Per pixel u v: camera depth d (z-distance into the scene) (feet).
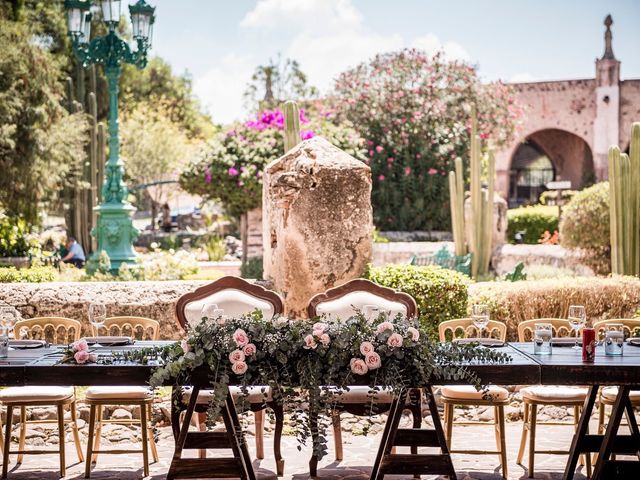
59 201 59.62
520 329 20.03
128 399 17.90
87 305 25.40
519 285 27.30
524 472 18.49
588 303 27.17
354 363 14.97
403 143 63.00
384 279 25.31
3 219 44.96
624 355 16.24
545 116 91.56
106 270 37.42
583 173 95.86
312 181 24.67
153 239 74.90
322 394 15.31
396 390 14.96
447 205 62.80
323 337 15.10
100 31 84.12
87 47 38.11
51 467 18.76
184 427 15.51
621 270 33.76
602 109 90.02
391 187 62.69
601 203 43.06
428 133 63.46
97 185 55.47
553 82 91.04
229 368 15.21
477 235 41.19
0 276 32.55
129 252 38.91
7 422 17.90
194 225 93.25
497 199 48.14
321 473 18.33
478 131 65.05
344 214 24.93
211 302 19.70
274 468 18.72
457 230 41.93
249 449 20.24
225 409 15.62
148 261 37.96
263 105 83.87
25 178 47.11
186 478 15.48
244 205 44.52
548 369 15.17
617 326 16.29
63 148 49.14
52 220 88.43
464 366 15.15
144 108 97.14
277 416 18.20
